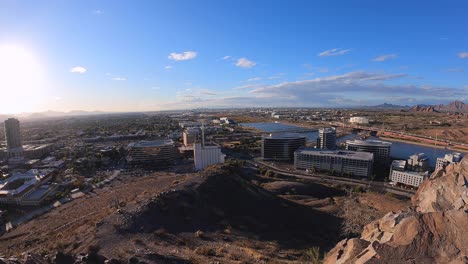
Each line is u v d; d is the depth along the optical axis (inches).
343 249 1587.1
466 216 1223.5
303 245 3774.6
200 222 3873.0
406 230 1325.0
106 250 2721.5
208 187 4987.7
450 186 1769.2
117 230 3235.7
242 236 3666.3
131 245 2861.7
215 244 3161.9
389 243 1289.4
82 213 5679.1
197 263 2428.6
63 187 7421.3
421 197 1984.5
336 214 5492.1
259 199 5290.4
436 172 2198.6
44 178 7721.5
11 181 7047.2
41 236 4534.9
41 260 2197.3
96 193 7027.6
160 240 3080.7
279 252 3201.3
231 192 5157.5
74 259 2326.5
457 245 1175.0
